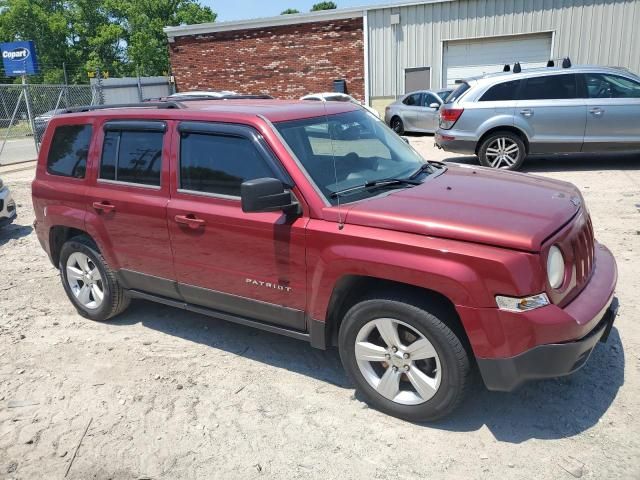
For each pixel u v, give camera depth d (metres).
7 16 51.62
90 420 3.55
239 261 3.79
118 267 4.62
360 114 4.51
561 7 20.09
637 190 8.60
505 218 3.10
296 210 3.49
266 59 24.64
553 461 2.96
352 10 22.47
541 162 11.53
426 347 3.16
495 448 3.09
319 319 3.51
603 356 3.90
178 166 4.06
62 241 5.17
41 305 5.47
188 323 4.91
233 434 3.34
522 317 2.85
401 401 3.34
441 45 21.81
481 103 10.53
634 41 19.69
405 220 3.14
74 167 4.79
